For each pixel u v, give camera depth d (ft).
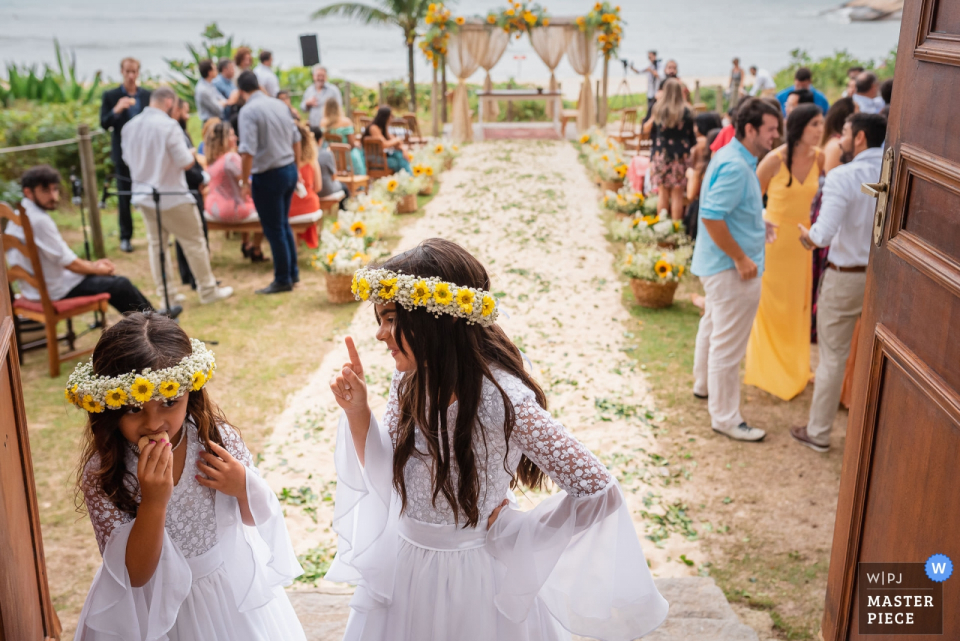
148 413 5.82
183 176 20.86
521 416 5.75
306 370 17.81
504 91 54.65
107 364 5.79
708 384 15.17
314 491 12.98
